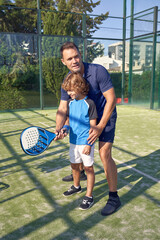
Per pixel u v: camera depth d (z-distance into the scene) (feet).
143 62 33.24
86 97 7.65
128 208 8.11
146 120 24.32
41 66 31.83
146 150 14.67
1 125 22.11
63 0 57.21
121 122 23.32
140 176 10.80
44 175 10.96
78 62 7.24
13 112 30.50
